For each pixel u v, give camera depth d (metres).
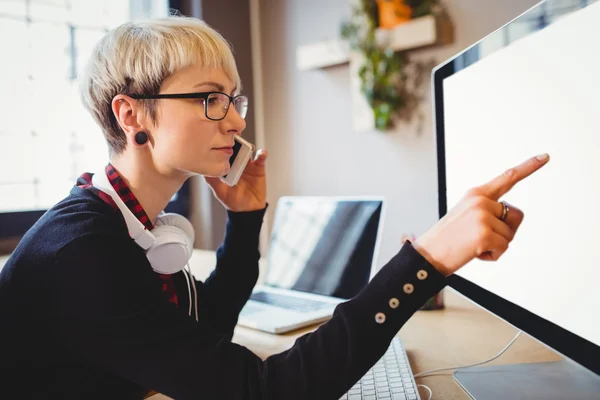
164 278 0.86
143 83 0.71
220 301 0.99
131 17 2.51
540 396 0.69
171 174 0.76
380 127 2.37
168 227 0.79
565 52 0.61
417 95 2.32
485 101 0.81
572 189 0.60
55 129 2.26
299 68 2.69
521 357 0.88
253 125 2.95
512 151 0.74
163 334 0.61
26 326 0.64
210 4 2.71
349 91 2.55
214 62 0.73
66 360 0.66
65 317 0.61
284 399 0.58
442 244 0.56
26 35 2.16
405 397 0.71
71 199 0.72
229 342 0.63
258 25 2.92
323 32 2.63
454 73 0.92
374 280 0.60
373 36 2.33
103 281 0.60
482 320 1.12
